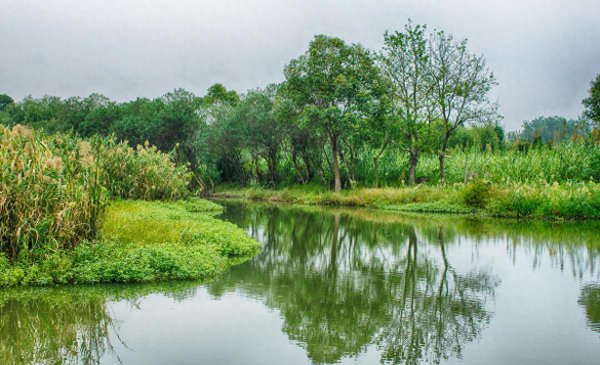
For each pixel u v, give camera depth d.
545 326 8.66
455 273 13.02
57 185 11.85
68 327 8.24
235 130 49.78
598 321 8.91
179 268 11.70
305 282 11.82
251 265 13.77
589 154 33.88
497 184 31.23
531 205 27.12
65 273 10.81
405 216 28.84
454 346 7.65
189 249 13.35
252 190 51.44
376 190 37.88
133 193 28.11
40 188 11.51
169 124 51.59
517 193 27.67
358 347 7.59
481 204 30.23
